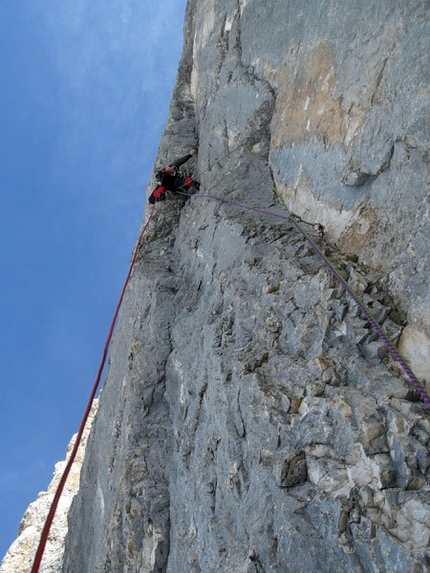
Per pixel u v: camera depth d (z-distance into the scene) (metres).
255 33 8.44
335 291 4.56
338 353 4.21
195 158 10.49
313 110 6.22
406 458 3.34
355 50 5.31
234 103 8.77
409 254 4.27
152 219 9.68
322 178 5.84
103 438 9.20
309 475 3.76
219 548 4.37
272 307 5.08
